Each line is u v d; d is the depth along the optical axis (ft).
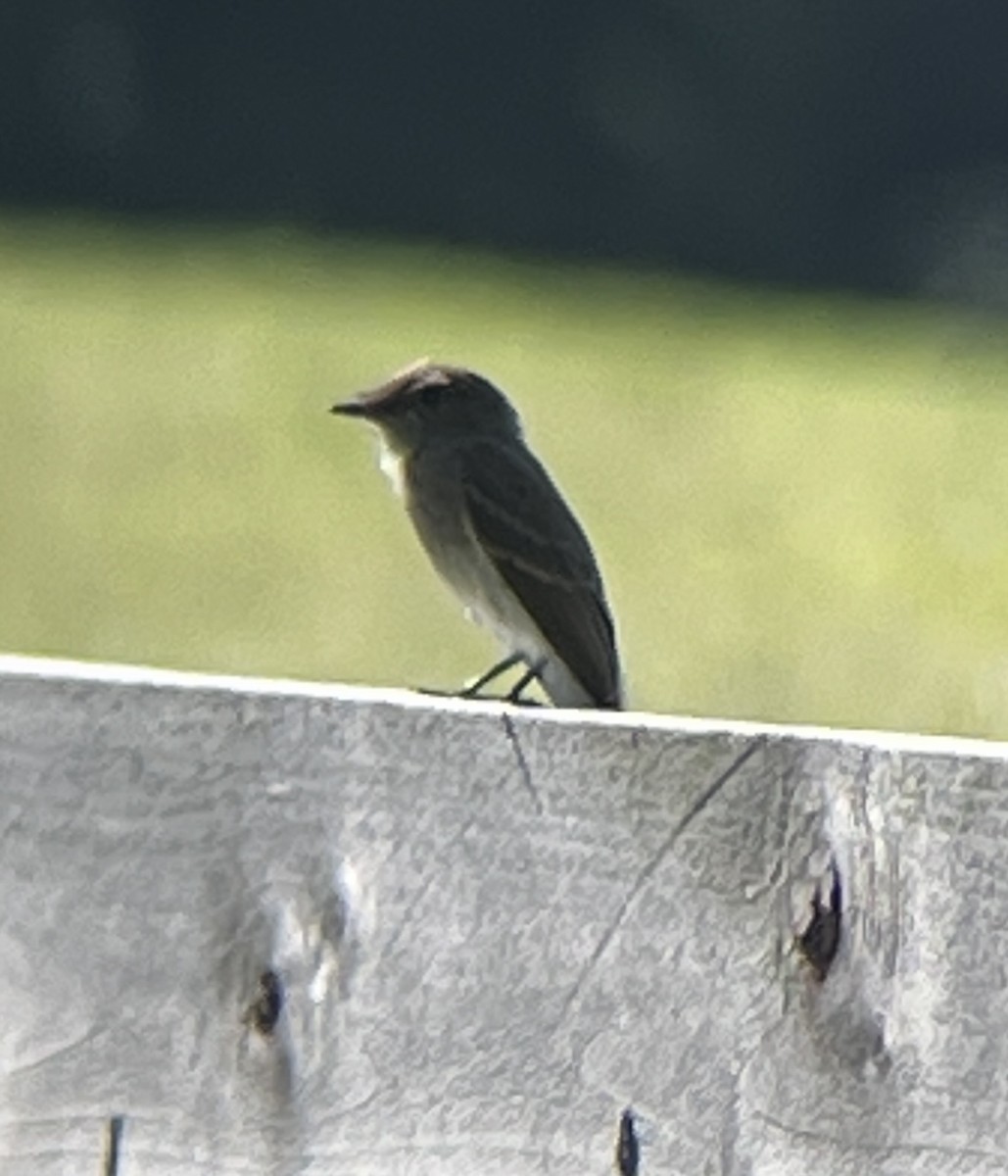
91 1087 10.96
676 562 63.72
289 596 57.00
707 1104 11.91
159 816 11.10
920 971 12.25
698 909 11.94
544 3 144.05
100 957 10.98
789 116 145.28
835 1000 12.10
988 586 63.41
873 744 12.25
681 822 11.94
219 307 86.33
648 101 143.84
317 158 138.62
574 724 11.74
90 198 134.31
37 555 58.29
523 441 29.55
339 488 64.49
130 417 69.26
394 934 11.45
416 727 11.51
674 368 87.51
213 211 132.67
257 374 75.72
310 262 103.96
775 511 69.41
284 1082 11.25
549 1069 11.67
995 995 12.30
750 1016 11.98
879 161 145.18
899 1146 12.16
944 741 12.47
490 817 11.63
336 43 141.08
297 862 11.28
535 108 142.51
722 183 144.05
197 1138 11.09
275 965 11.25
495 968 11.61
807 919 12.07
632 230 140.67
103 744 11.03
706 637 58.29
